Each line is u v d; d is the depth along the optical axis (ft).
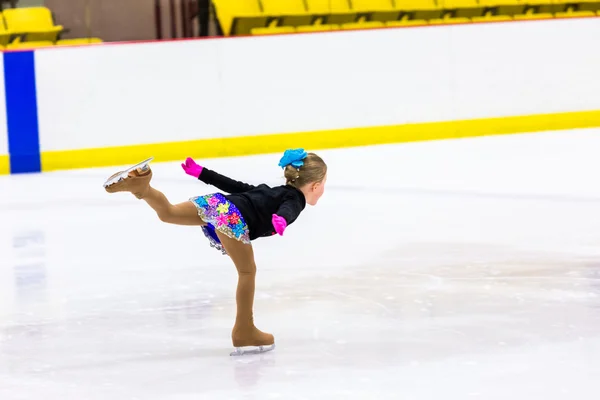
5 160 86.48
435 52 97.50
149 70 89.51
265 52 92.63
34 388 29.84
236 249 31.32
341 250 49.39
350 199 65.21
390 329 35.19
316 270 45.16
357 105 95.86
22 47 93.20
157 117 90.17
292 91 93.81
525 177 72.43
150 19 96.43
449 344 33.04
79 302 40.78
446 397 27.61
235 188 32.58
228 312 38.52
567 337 33.50
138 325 36.99
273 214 30.32
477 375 29.58
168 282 43.91
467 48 98.53
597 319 35.70
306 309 38.37
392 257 47.39
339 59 94.79
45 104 87.15
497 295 39.68
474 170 76.79
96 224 59.57
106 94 88.69
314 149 94.99
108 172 85.46
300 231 54.75
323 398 27.89
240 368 31.14
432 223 55.93
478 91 99.40
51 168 87.92
